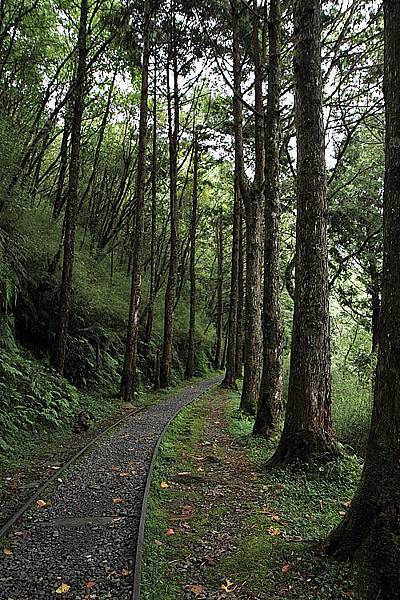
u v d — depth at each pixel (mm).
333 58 14141
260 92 14742
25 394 12258
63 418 12766
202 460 9383
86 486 7578
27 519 6195
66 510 6531
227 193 36156
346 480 7562
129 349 18656
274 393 11273
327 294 8438
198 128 23969
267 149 11188
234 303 25734
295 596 4363
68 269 15430
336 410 12539
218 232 43125
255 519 6215
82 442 10883
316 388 8273
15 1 16625
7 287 12742
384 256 4535
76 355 17250
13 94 16766
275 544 5359
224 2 16422
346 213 20469
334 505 6746
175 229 24875
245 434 11625
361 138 20625
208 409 16812
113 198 29781
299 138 8477
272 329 11344
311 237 8320
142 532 5500
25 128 16828
